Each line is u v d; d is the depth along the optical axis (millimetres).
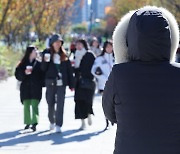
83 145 10320
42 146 10203
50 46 11570
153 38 3672
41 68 11656
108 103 3938
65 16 68688
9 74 28500
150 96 3689
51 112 11945
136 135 3670
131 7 57500
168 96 3676
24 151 9742
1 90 21625
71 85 11617
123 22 3943
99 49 23672
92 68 12078
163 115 3650
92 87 12086
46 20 50469
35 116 11969
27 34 46562
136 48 3752
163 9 3936
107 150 9828
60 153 9570
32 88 11906
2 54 30109
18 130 12062
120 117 3799
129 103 3742
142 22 3686
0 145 10297
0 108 15875
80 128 12195
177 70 3729
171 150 3607
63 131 11922
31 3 42781
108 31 93312
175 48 3873
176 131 3637
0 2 30375
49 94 11742
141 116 3682
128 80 3771
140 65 3775
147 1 45250
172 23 3846
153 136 3627
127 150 3682
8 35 42156
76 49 12297
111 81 3877
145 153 3617
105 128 12117
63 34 72750
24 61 12047
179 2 33625
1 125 12750
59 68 11547
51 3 51344
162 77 3711
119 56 3986
